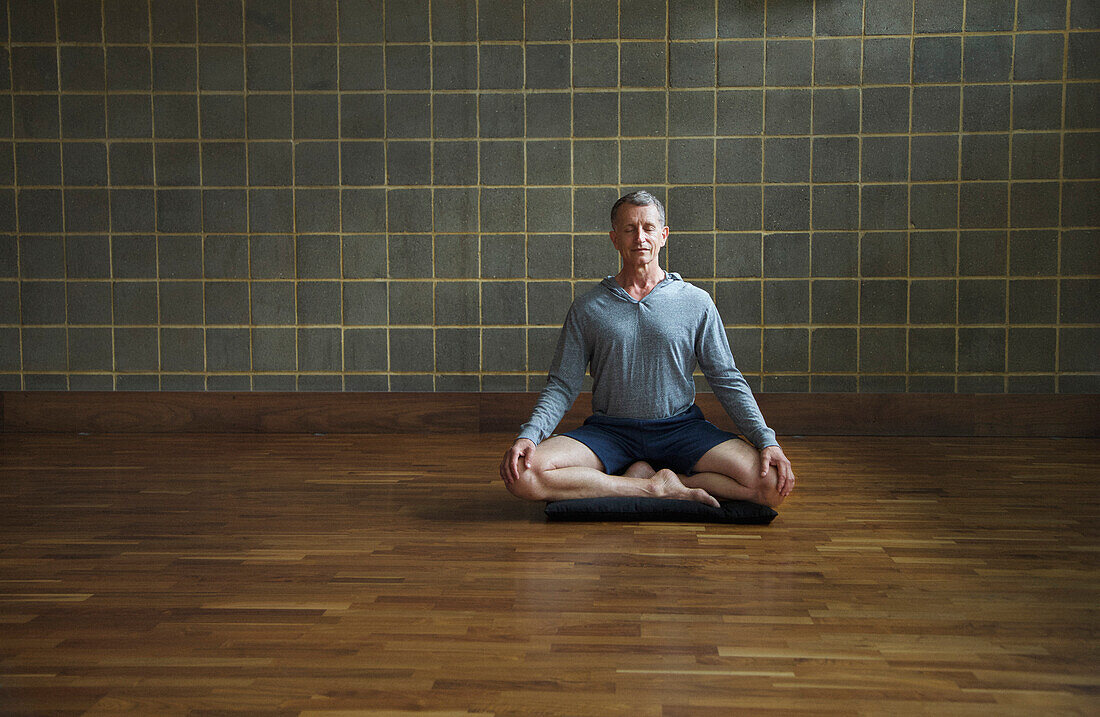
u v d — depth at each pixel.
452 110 4.74
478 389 4.83
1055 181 4.55
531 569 2.31
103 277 4.83
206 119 4.77
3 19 4.75
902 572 2.28
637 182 4.72
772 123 4.66
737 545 2.54
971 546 2.53
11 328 4.85
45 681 1.62
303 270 4.82
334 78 4.74
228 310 4.84
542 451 2.82
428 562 2.38
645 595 2.10
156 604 2.05
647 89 4.69
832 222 4.66
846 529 2.72
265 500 3.18
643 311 2.87
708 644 1.79
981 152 4.58
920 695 1.55
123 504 3.11
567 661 1.70
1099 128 4.52
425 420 4.82
